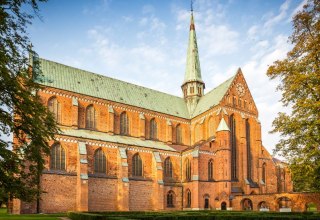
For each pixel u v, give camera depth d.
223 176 73.62
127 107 79.19
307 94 38.00
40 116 25.39
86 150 61.12
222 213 48.53
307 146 36.03
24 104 23.33
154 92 92.06
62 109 67.25
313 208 75.12
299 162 37.59
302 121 37.09
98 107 73.75
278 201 63.00
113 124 74.31
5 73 20.83
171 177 75.62
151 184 69.56
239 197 70.75
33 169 24.66
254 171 82.81
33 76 25.02
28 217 43.56
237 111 83.94
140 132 79.62
